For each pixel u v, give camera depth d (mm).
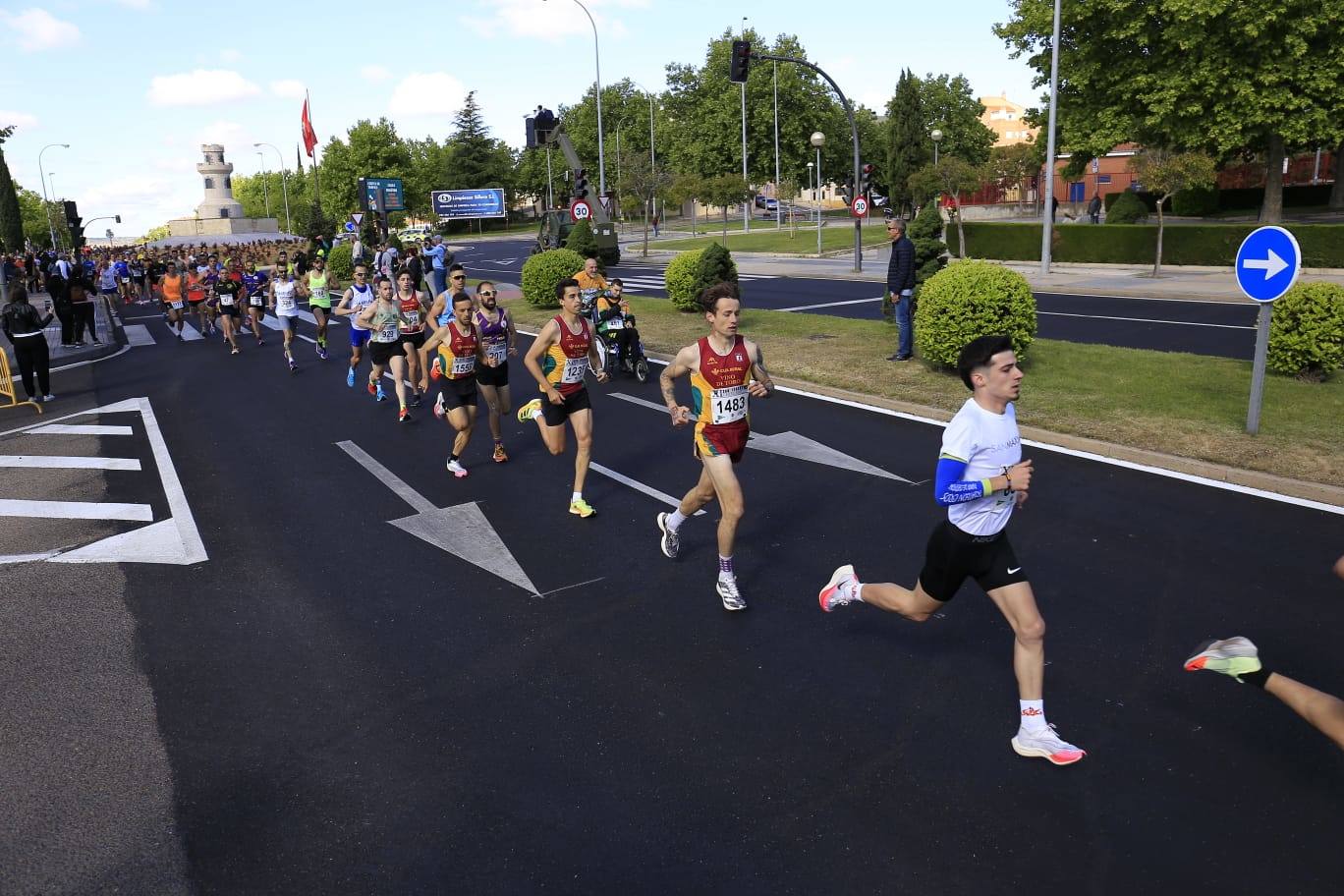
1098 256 30172
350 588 6410
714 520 7430
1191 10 27266
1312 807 3773
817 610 5754
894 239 12695
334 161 89938
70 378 16203
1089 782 3990
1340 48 26875
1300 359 10375
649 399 12180
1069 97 33656
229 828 3895
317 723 4707
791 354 13898
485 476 8906
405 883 3541
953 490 3941
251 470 9508
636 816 3887
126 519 8070
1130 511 7098
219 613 6074
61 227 105438
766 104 69625
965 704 4637
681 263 19406
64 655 5527
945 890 3402
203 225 87438
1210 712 4473
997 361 3916
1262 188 44219
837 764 4191
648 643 5434
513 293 26719
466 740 4512
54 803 4090
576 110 102062
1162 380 10781
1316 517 6797
